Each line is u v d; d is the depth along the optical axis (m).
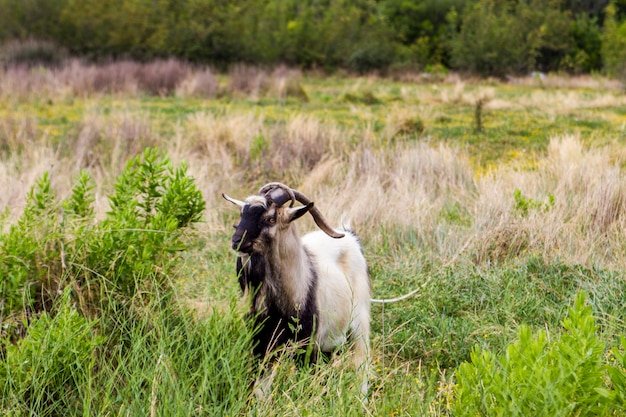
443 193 16.81
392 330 10.32
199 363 8.34
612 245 12.97
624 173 16.44
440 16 79.25
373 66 61.53
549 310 10.53
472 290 11.46
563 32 65.44
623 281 11.36
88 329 8.02
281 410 7.50
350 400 7.37
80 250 9.32
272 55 60.91
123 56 54.56
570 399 6.38
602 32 74.88
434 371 8.15
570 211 14.44
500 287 11.48
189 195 10.21
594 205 14.27
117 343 8.73
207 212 14.91
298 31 62.91
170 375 7.53
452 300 11.20
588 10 88.69
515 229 13.16
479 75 60.59
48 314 8.73
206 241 13.55
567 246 12.77
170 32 57.22
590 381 6.40
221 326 8.28
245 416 7.53
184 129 24.59
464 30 64.75
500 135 26.94
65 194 15.42
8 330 8.61
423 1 80.31
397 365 9.48
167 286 9.58
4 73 43.66
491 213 14.24
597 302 10.67
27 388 7.45
